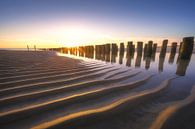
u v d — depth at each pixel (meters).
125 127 1.45
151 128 1.43
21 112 1.60
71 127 1.39
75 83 2.76
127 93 2.35
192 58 8.73
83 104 1.87
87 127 1.42
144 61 7.43
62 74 3.47
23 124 1.41
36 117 1.53
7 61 5.20
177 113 1.72
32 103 1.83
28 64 4.73
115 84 2.84
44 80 2.88
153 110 1.80
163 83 3.05
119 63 6.49
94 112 1.65
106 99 2.06
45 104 1.81
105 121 1.53
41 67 4.25
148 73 4.12
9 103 1.82
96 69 4.45
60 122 1.43
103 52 11.05
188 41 7.12
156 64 6.20
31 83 2.64
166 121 1.54
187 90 2.63
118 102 1.95
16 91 2.22
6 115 1.53
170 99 2.18
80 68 4.45
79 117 1.53
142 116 1.65
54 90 2.31
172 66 5.58
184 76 3.81
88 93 2.23
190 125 1.50
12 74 3.26
